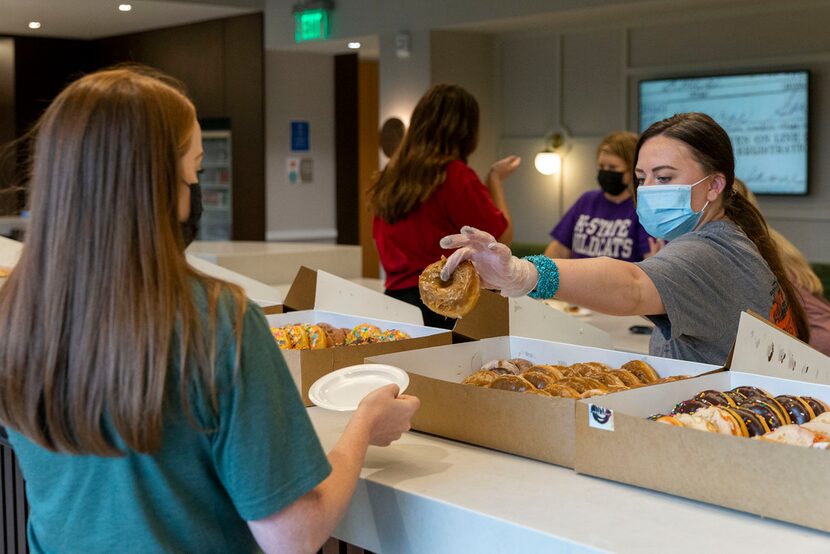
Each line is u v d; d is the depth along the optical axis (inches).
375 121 406.9
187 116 45.8
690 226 77.4
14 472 94.4
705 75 271.4
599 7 264.7
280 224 362.9
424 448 64.3
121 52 399.2
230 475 44.0
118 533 45.3
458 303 61.7
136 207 42.8
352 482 49.2
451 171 126.4
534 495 54.3
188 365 42.8
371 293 105.7
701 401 60.5
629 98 292.0
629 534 48.3
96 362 42.3
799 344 70.7
